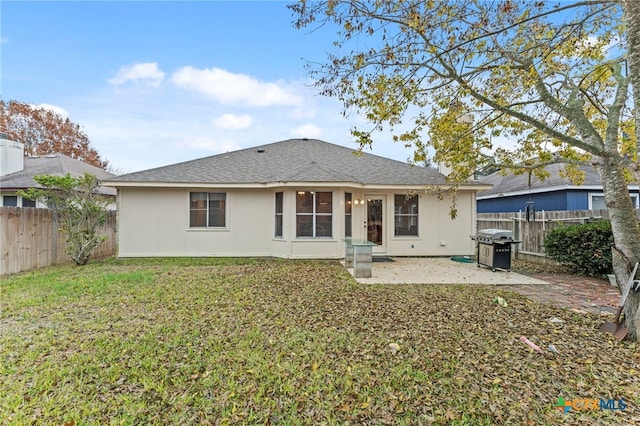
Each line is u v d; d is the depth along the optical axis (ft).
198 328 13.58
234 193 36.37
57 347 11.67
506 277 25.27
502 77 18.49
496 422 7.72
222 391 9.02
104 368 10.21
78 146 87.56
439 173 39.40
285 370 10.12
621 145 21.38
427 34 14.70
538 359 10.87
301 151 45.09
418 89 16.03
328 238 34.40
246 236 36.47
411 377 9.70
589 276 25.82
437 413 8.05
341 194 34.45
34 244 28.99
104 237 32.86
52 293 19.13
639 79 11.12
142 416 7.95
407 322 14.43
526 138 22.66
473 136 20.99
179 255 35.70
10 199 44.39
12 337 12.55
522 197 50.16
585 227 25.59
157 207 35.47
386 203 37.06
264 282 22.72
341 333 13.09
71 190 30.48
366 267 24.82
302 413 8.11
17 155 48.11
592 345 12.01
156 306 16.72
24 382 9.37
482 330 13.44
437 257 36.96
